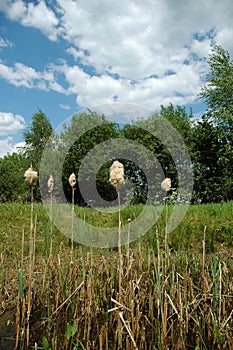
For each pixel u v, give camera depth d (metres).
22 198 22.41
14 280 4.96
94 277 4.41
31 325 3.65
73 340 3.27
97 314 3.87
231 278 4.17
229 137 29.38
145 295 3.95
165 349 3.01
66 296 4.07
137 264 4.73
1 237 8.25
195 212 10.20
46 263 4.23
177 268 4.36
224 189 26.52
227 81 30.31
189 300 3.79
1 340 3.32
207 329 3.41
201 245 7.31
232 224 8.26
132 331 3.10
